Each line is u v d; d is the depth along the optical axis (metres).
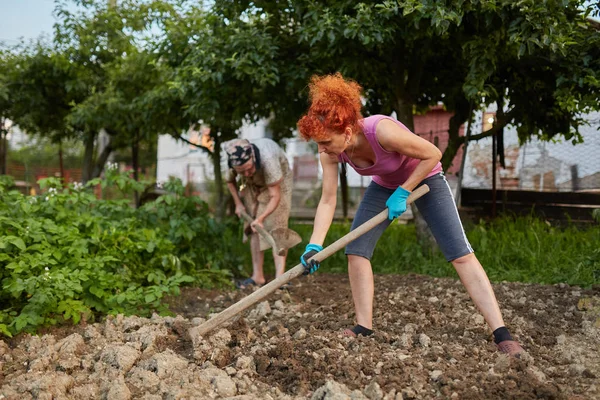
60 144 11.59
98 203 5.73
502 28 4.92
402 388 2.68
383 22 5.03
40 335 3.76
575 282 4.86
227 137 8.00
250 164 5.09
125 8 9.88
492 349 3.14
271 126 8.70
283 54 6.18
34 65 9.98
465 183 10.09
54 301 3.89
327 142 2.88
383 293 4.84
